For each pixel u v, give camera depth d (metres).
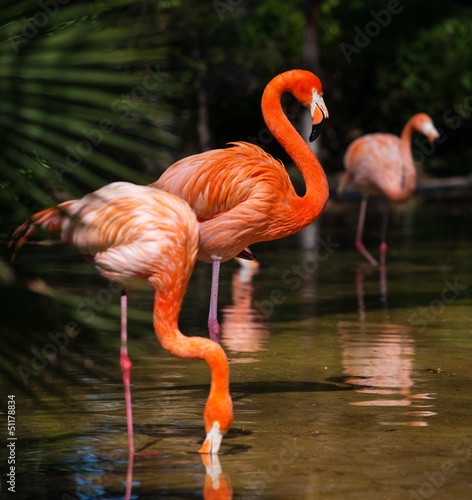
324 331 13.52
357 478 7.35
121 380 10.59
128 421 8.07
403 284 18.00
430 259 21.59
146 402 9.70
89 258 8.14
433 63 42.12
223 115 38.72
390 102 42.06
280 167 10.83
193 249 8.06
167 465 7.68
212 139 38.59
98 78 5.43
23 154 5.41
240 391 10.18
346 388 10.27
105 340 6.11
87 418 9.10
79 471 7.54
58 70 5.41
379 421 8.97
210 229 10.53
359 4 40.66
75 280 17.22
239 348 12.36
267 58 36.25
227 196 10.48
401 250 23.25
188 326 13.80
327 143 41.88
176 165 10.92
